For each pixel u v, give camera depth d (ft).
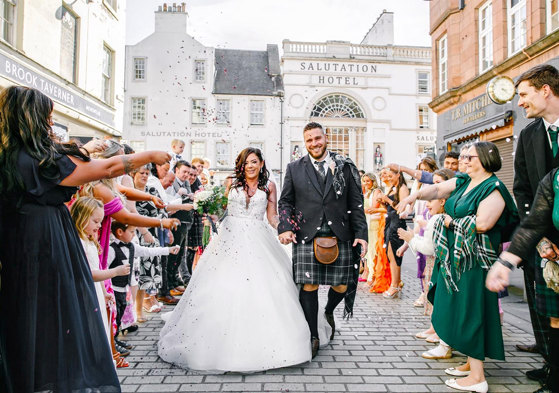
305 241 11.21
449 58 36.91
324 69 85.10
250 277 10.76
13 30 28.19
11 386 5.75
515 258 6.68
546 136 9.07
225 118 82.53
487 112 30.35
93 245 8.96
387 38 91.20
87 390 6.17
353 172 11.75
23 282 5.92
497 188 9.32
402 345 12.26
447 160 17.07
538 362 10.97
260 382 9.44
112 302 10.35
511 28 28.60
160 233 17.02
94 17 40.06
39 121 6.23
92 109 39.65
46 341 5.93
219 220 12.44
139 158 6.59
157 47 81.87
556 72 8.79
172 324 11.39
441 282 9.84
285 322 10.39
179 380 9.49
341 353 11.53
